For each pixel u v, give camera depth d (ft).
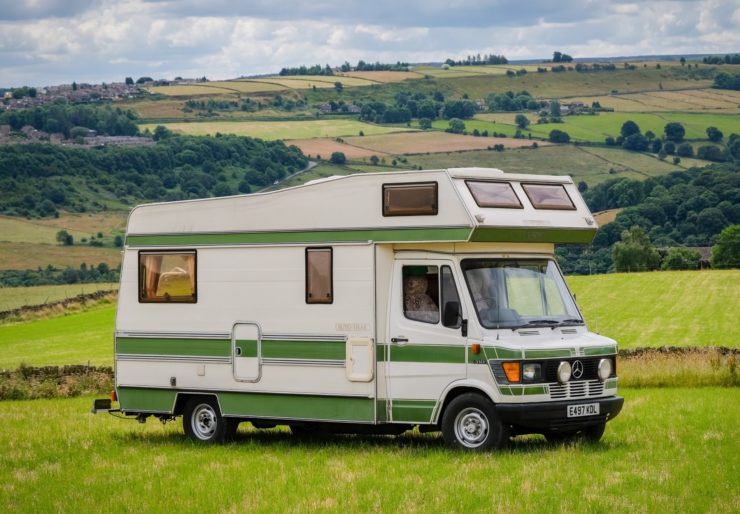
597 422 48.75
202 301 55.42
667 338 155.53
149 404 57.16
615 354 50.11
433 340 48.75
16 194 504.43
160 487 42.39
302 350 52.11
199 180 540.93
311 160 583.17
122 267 58.23
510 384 46.88
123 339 57.98
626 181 428.56
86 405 79.56
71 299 221.66
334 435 57.21
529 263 51.11
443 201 48.73
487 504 37.19
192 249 55.93
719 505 36.09
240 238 54.29
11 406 80.59
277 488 41.27
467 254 49.29
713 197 378.53
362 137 647.56
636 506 36.11
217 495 40.50
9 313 207.51
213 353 54.95
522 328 48.75
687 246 361.71
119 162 557.33
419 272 49.78
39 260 398.62
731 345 143.13
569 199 52.54
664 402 68.90
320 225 51.83
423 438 54.65
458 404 48.14
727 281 236.02
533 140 640.17
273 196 53.42
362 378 50.21
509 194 50.11
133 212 58.03
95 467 47.88
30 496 41.55
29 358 143.43
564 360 47.73
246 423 64.69
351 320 50.70
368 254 50.42
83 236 449.89
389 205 49.98
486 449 47.37
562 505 36.45
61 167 539.70
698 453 46.75
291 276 52.65
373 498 38.63
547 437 53.06
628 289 232.73
